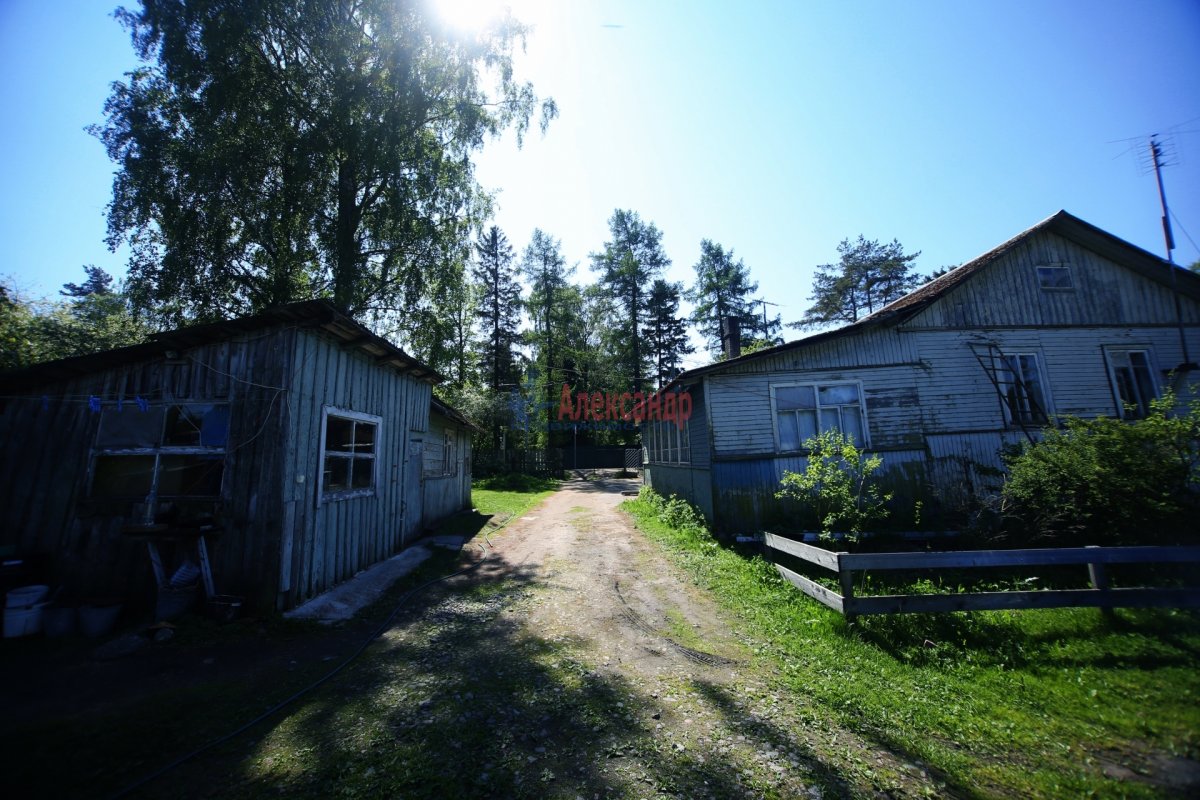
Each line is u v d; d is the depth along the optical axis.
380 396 8.62
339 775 2.81
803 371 10.12
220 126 13.02
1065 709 3.58
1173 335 11.20
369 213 15.92
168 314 13.73
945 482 9.70
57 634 5.07
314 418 6.49
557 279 38.44
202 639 5.00
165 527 5.25
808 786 2.72
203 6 11.87
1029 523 7.42
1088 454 7.07
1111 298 11.21
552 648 4.83
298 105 13.56
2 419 6.11
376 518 8.36
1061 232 11.32
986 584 6.36
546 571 7.96
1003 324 10.71
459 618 5.80
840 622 4.98
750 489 9.68
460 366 28.48
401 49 14.26
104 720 3.43
